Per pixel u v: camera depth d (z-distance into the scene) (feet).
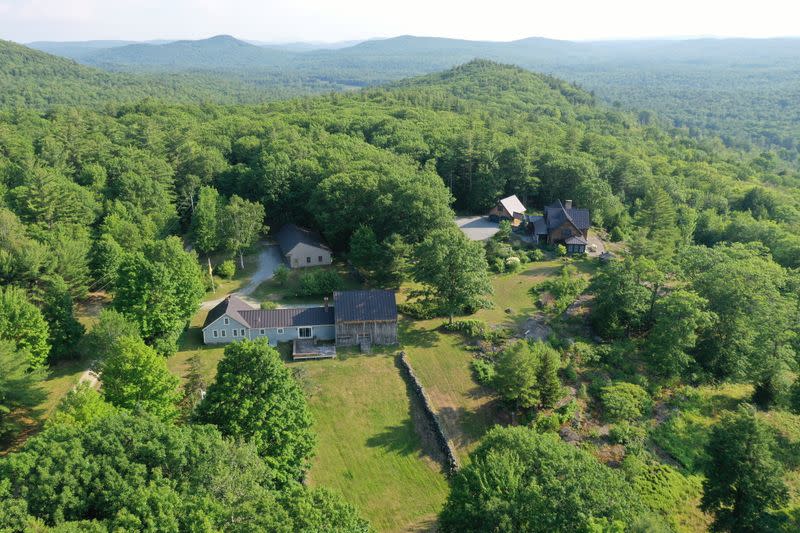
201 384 185.37
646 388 214.90
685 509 163.63
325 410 196.95
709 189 488.02
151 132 439.63
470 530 118.52
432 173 361.92
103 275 266.36
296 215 370.94
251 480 119.24
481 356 231.09
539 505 113.60
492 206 403.13
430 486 168.04
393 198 313.32
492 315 264.52
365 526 115.96
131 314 207.82
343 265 322.34
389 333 237.86
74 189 312.91
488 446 140.67
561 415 194.49
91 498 105.81
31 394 165.78
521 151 422.41
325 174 358.02
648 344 228.63
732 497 146.20
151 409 161.27
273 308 259.19
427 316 262.06
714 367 229.04
